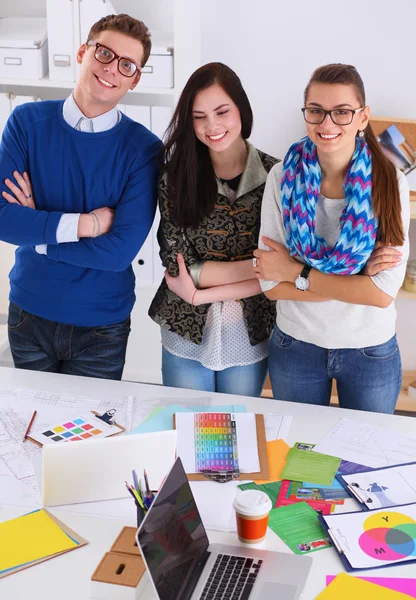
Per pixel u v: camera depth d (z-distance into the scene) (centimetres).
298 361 246
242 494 175
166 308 263
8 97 354
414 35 344
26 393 237
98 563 170
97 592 159
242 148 247
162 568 152
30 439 212
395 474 200
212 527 182
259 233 248
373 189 222
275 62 357
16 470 201
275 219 239
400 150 347
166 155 247
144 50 245
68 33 339
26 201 254
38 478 198
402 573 167
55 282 260
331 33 349
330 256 226
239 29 353
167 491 162
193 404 232
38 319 266
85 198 255
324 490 195
